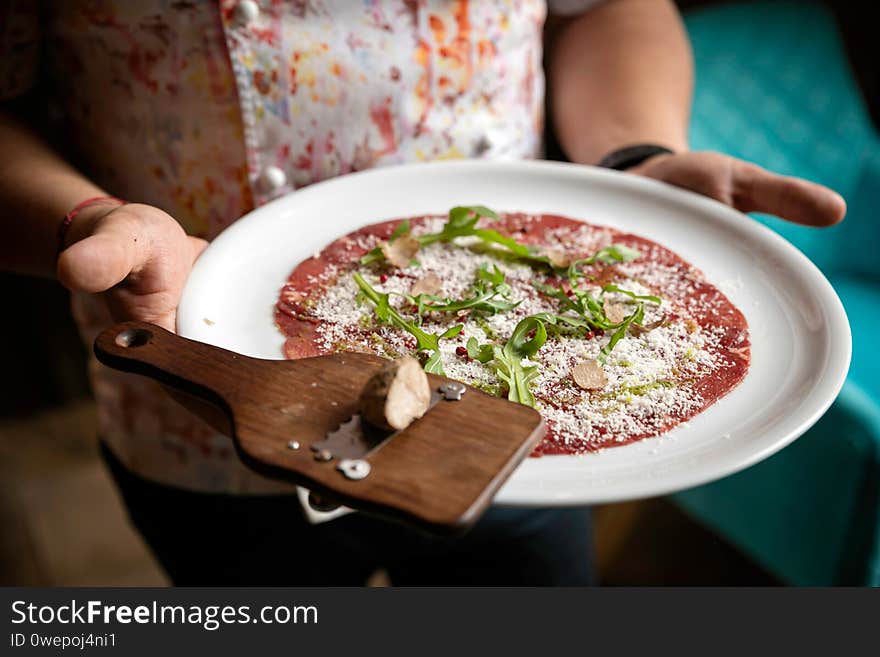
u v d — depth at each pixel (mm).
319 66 941
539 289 910
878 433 1376
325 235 979
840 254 1945
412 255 948
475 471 570
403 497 550
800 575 1546
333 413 624
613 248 962
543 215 1036
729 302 907
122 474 1144
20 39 931
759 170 1003
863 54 2209
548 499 631
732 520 1650
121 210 792
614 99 1209
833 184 1926
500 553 1158
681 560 1866
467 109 1040
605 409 763
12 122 974
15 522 1864
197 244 916
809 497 1486
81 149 1018
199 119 941
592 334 847
